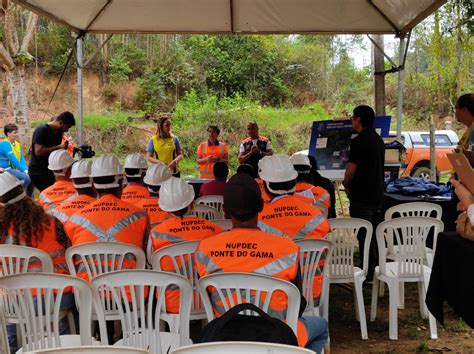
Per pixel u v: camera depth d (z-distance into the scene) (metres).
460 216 2.93
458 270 2.90
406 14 6.73
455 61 16.02
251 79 23.44
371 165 4.86
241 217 2.21
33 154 6.01
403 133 13.04
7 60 10.15
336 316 4.37
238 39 23.69
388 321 4.23
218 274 2.13
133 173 4.31
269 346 1.37
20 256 2.78
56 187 4.25
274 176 2.99
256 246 2.19
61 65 21.38
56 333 2.42
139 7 7.12
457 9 10.79
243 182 2.26
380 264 3.92
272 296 2.11
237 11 7.35
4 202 2.86
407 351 3.65
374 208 4.96
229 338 1.79
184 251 2.88
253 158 7.41
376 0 6.81
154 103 21.17
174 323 2.85
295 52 25.64
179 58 22.62
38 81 20.73
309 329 2.41
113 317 2.87
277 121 19.33
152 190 3.92
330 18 7.40
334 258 3.85
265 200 3.73
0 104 18.47
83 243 2.90
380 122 6.89
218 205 5.11
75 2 6.60
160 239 2.95
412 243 3.83
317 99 24.73
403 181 5.94
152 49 23.44
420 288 4.24
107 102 21.33
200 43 23.33
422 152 12.77
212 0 7.07
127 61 22.80
